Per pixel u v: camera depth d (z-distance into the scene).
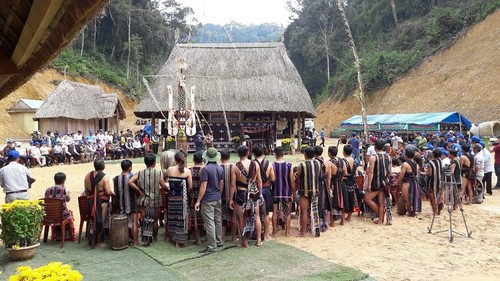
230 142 25.55
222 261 6.48
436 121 26.77
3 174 7.49
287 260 6.46
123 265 6.32
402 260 6.50
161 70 27.75
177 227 7.28
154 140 25.58
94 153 22.94
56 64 48.75
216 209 7.21
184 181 7.26
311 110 26.75
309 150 8.07
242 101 25.58
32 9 2.84
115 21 64.50
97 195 7.29
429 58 44.62
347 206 8.98
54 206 7.35
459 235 7.93
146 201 7.39
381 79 48.97
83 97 33.19
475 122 32.75
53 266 3.06
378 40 57.34
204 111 25.05
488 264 6.25
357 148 16.28
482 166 11.12
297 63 75.06
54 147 20.98
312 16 71.38
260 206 7.57
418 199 9.69
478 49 39.16
